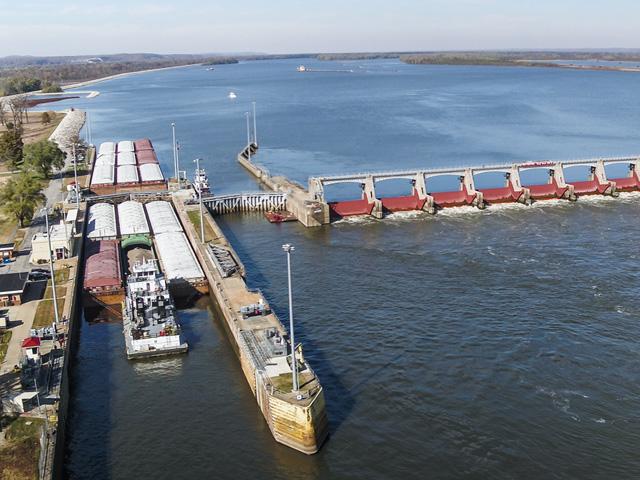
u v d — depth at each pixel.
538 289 132.12
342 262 152.88
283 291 135.62
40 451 75.44
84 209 185.88
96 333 118.62
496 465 79.62
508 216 192.50
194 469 79.94
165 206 191.38
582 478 77.25
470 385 96.88
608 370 100.38
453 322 117.94
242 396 95.94
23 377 90.69
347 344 110.69
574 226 179.88
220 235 160.50
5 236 161.62
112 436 86.94
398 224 186.25
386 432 86.19
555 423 87.44
